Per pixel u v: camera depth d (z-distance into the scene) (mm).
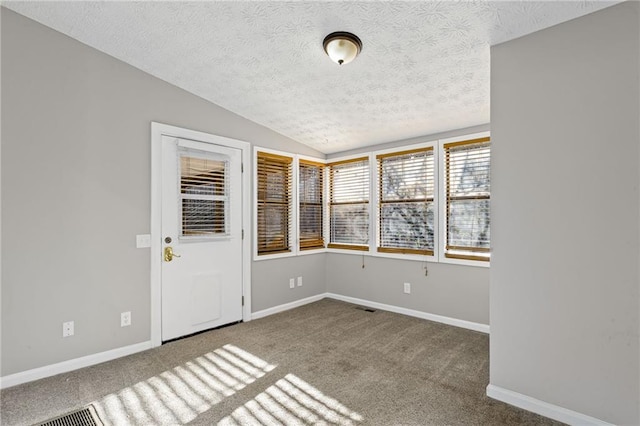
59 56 2518
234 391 2240
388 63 2572
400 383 2344
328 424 1893
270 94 3256
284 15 2184
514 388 2105
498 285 2170
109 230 2752
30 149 2391
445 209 3625
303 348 2955
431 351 2885
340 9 2070
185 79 3076
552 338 1979
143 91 2961
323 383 2344
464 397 2172
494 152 2188
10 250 2309
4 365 2281
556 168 1965
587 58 1862
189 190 3246
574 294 1910
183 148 3195
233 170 3613
